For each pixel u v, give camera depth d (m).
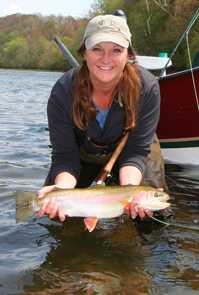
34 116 8.44
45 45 67.44
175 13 24.34
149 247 2.26
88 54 2.15
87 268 2.00
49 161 4.30
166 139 4.39
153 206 2.14
